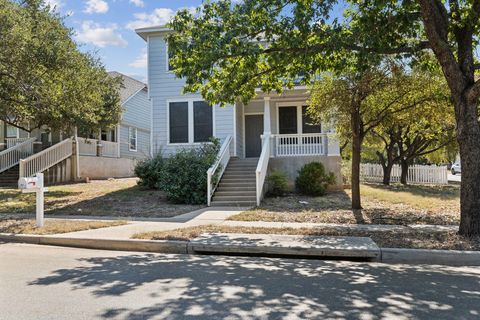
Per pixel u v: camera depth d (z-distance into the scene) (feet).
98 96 51.49
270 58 30.37
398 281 17.58
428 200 46.01
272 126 62.28
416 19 27.30
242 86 33.58
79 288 16.25
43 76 42.06
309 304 14.30
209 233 27.84
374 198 46.93
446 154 91.76
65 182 65.57
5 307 13.87
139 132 93.35
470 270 20.02
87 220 34.27
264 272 19.29
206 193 44.75
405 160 76.54
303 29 26.71
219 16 29.63
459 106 25.48
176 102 59.52
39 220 30.73
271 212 37.76
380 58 28.58
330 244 24.00
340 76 34.68
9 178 63.62
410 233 27.12
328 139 53.21
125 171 84.94
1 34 36.24
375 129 48.52
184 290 16.01
